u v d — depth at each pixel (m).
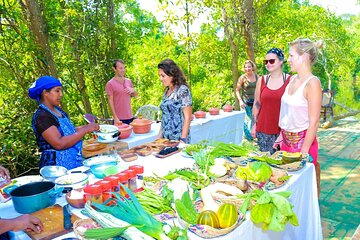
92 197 1.45
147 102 8.05
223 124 4.45
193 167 1.95
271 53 2.93
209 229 1.28
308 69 2.37
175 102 2.87
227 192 1.57
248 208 1.46
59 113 2.41
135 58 7.93
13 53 4.38
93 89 6.00
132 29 6.30
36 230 1.30
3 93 4.61
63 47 5.30
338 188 3.69
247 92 5.00
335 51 9.91
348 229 2.83
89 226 1.30
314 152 2.45
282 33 7.38
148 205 1.48
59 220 1.39
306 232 2.13
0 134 4.29
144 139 3.04
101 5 5.55
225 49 6.76
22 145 4.51
